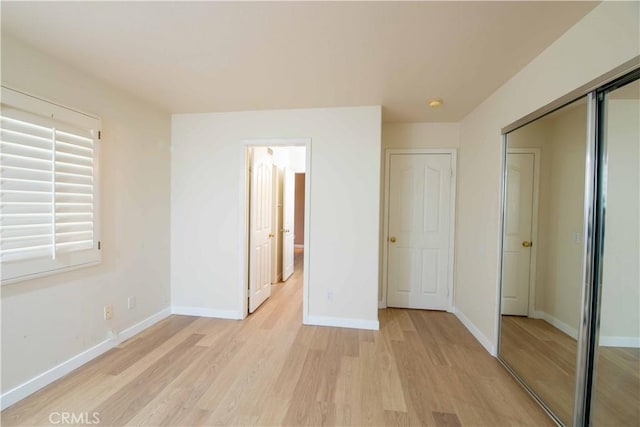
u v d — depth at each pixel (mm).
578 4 1382
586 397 1556
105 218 2332
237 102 2756
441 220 3420
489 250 2506
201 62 1995
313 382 1979
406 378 2043
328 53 1861
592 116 1496
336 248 2918
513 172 2219
